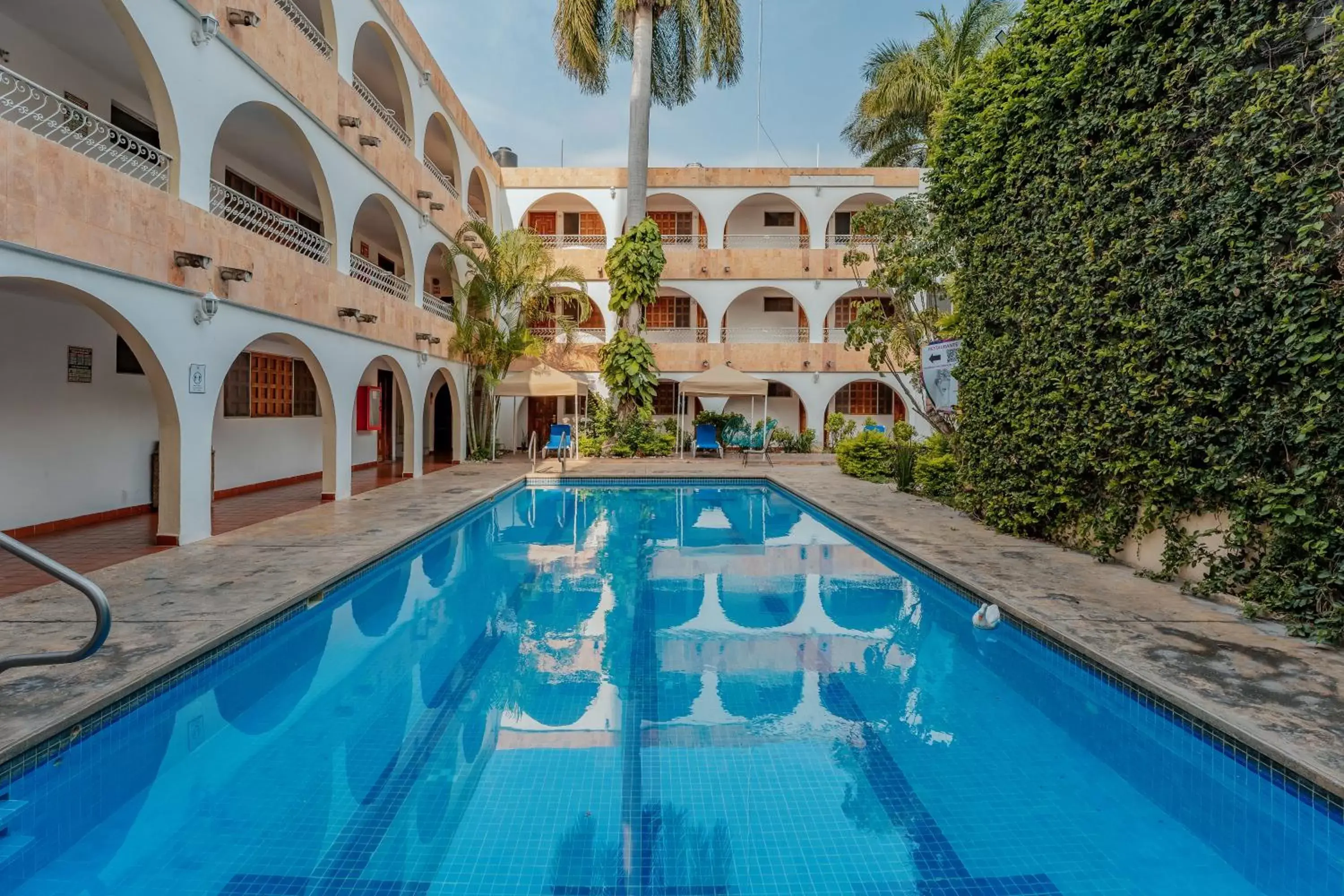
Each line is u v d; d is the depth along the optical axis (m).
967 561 6.73
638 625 5.68
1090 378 6.62
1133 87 6.03
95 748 3.38
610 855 2.75
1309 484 4.50
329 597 5.78
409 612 5.96
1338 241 4.23
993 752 3.62
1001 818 3.05
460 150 16.78
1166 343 5.61
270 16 8.36
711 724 3.90
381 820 2.97
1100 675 4.16
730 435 21.86
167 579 5.64
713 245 22.25
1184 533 5.70
